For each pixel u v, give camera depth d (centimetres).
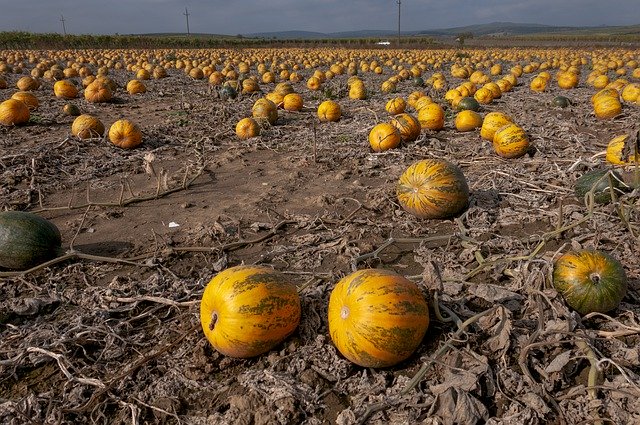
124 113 1500
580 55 4469
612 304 395
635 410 316
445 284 448
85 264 534
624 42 7556
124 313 450
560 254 457
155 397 353
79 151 977
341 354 376
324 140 1095
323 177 838
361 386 350
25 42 5669
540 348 369
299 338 391
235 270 367
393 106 1348
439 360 356
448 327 393
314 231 612
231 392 355
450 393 320
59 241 542
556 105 1442
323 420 332
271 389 345
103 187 798
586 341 361
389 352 338
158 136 1131
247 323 345
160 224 643
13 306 445
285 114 1468
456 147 1002
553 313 395
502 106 1527
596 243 508
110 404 350
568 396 330
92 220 659
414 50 6212
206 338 402
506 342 363
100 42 6284
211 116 1384
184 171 884
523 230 596
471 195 693
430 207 602
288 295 365
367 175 845
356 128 1213
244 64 3080
